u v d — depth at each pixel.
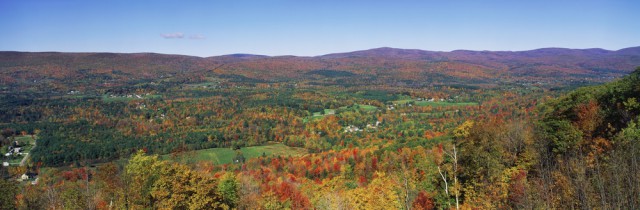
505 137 41.41
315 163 81.31
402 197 38.31
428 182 40.56
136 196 34.72
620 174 24.25
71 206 37.47
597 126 36.84
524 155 35.53
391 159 67.19
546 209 24.66
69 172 78.19
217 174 70.00
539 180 29.11
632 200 22.11
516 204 27.72
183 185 33.25
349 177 66.94
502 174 32.41
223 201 37.94
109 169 40.41
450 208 32.91
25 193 43.03
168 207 31.67
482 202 30.33
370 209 38.84
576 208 24.80
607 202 23.58
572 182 26.73
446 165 37.00
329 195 44.59
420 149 66.81
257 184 60.12
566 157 32.22
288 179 68.00
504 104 132.50
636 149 25.97
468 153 35.28
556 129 36.12
